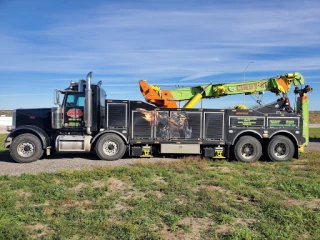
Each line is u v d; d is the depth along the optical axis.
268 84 13.38
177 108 12.24
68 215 5.35
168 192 6.87
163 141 12.19
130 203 6.09
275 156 12.14
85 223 5.00
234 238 4.46
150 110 12.15
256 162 11.57
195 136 12.27
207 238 4.53
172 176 8.53
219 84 13.30
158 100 12.93
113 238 4.44
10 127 12.44
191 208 5.71
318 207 6.00
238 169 10.02
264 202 6.12
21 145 11.42
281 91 13.20
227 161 11.93
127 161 11.56
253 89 13.34
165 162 10.78
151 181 8.00
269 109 12.55
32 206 5.88
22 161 11.34
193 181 7.99
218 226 5.00
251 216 5.48
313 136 25.72
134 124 12.07
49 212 5.51
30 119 12.24
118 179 8.23
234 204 6.07
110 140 11.85
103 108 12.90
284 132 12.32
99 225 4.88
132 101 12.08
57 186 7.24
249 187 7.49
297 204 6.19
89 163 11.07
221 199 6.36
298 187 7.46
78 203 6.12
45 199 6.27
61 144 11.82
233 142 12.23
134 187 7.40
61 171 8.91
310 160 11.89
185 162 10.84
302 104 12.98
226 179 8.29
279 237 4.55
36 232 4.67
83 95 12.28
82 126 12.24
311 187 7.36
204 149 12.30
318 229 4.85
